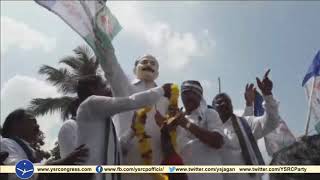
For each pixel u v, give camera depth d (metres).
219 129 4.15
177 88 3.89
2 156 3.69
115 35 3.83
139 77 4.32
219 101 4.93
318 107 5.09
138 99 3.59
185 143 4.23
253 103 5.32
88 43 3.61
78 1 3.59
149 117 4.11
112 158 3.59
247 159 4.54
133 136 3.98
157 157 3.99
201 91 4.36
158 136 4.05
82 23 3.58
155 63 4.37
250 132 4.75
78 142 3.53
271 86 4.75
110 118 3.67
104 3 3.74
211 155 4.14
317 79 5.16
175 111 3.97
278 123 4.77
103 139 3.54
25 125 4.25
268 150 5.23
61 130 3.83
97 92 3.86
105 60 3.76
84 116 3.54
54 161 3.51
